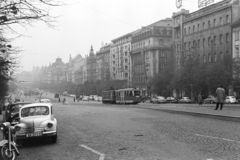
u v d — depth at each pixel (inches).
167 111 1046.4
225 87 2194.9
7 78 904.3
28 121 452.8
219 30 2760.8
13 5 392.2
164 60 4028.1
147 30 4232.3
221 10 2736.2
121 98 2364.7
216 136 458.6
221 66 2202.3
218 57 2458.2
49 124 458.3
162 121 717.9
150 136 484.1
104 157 343.9
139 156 340.8
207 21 2942.9
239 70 2116.1
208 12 2903.5
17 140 461.4
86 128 639.8
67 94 6407.5
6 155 329.7
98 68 6186.0
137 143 425.4
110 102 2628.0
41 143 475.2
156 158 327.0
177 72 2709.2
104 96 2763.3
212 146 382.0
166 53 4013.3
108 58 5723.4
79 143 452.1
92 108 1616.6
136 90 2246.6
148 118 812.0
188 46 3262.8
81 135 537.0
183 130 540.4
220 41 2751.0
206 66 2416.3
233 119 654.5
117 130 576.4
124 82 4766.2
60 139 503.8
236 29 2507.4
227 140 420.5
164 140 441.4
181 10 3417.8
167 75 3031.5
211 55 2839.6
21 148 440.5
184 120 724.7
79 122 786.2
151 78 3437.5
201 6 3144.7
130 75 4805.6
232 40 2551.7
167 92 3159.5
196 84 2413.9
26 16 402.0
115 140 460.8
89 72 6668.3
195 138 447.2
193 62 2576.3
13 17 401.7
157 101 2556.6
